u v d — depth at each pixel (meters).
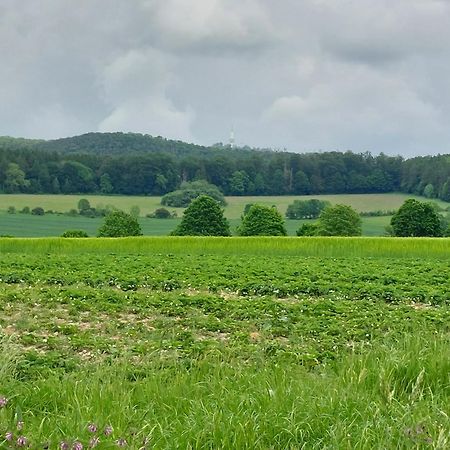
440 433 8.12
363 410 9.42
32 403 10.57
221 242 50.56
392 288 27.89
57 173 139.50
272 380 10.87
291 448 8.36
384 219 122.44
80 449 7.56
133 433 8.55
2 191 135.88
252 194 141.00
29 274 32.91
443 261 43.53
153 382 11.14
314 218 126.62
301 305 23.55
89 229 114.94
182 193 134.00
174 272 34.75
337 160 143.50
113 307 23.52
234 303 24.16
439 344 12.20
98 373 11.74
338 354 16.05
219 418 8.87
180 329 19.91
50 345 17.50
